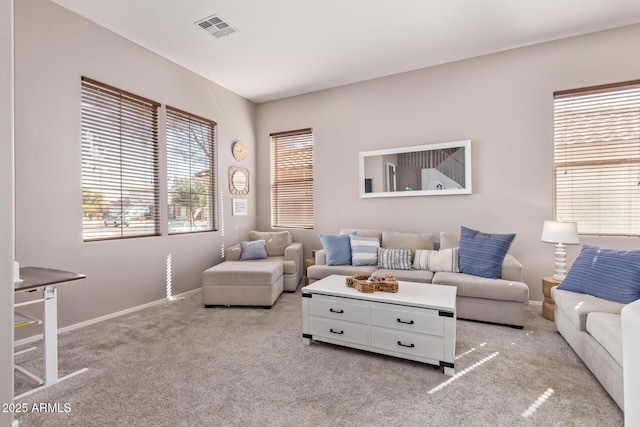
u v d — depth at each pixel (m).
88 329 2.73
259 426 1.50
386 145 4.16
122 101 3.18
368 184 4.25
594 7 2.75
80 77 2.80
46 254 2.56
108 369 2.04
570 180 3.32
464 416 1.56
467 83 3.71
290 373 1.99
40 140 2.52
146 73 3.39
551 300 2.90
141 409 1.63
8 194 0.97
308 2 2.65
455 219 3.77
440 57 3.66
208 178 4.27
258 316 3.08
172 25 2.97
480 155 3.65
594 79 3.17
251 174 4.98
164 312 3.20
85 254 2.83
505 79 3.53
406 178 4.01
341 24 2.98
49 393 1.77
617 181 3.14
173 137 3.74
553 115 3.34
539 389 1.79
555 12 2.82
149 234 3.46
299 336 2.59
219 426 1.50
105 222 3.04
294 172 4.86
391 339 2.14
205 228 4.21
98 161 2.97
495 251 2.99
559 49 3.30
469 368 2.04
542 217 3.38
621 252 2.27
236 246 4.18
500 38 3.27
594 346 1.82
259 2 2.64
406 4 2.70
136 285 3.28
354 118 4.37
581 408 1.61
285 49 3.44
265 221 5.03
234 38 3.21
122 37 3.15
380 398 1.72
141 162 3.37
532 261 3.43
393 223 4.12
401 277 3.12
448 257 3.24
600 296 2.17
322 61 3.73
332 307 2.33
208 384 1.86
